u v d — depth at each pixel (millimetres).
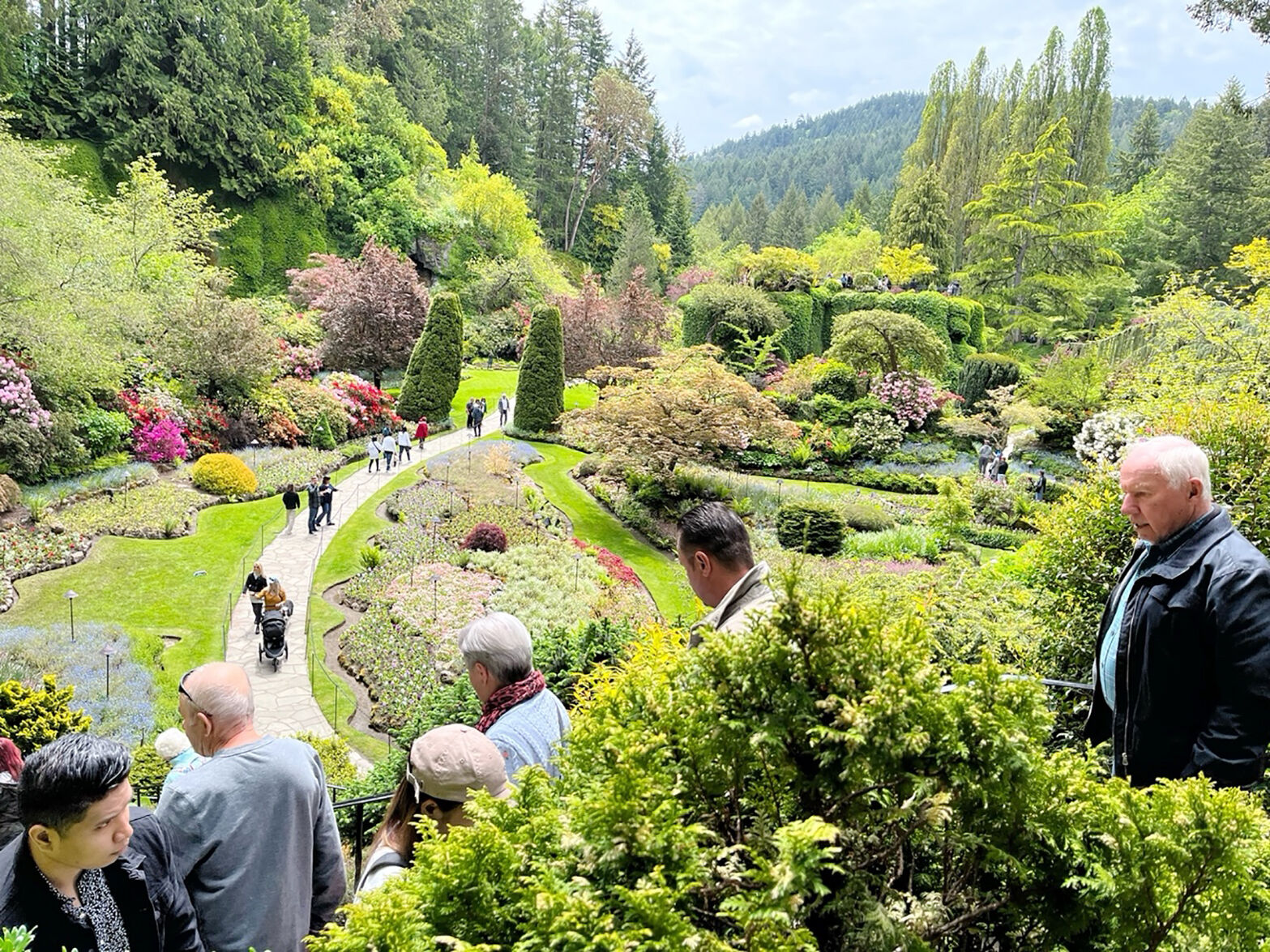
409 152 53188
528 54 71062
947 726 1396
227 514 18656
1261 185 45406
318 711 11422
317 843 2836
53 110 36969
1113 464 4703
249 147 41719
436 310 29375
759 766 1501
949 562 6961
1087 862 1419
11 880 2186
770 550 19547
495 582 16031
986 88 59812
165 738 5453
